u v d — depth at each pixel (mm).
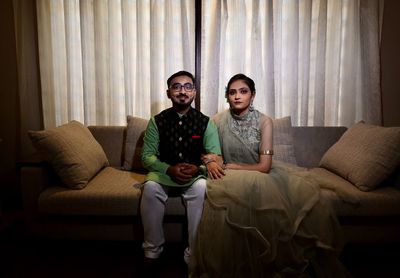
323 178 1606
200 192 1432
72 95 2197
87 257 1618
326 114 2236
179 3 2133
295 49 2125
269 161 1579
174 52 2174
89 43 2135
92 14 2117
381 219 1522
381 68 2248
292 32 2119
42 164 1592
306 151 2012
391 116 2295
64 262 1567
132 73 2191
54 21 2135
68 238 1580
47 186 1601
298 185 1465
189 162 1622
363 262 1569
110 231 1565
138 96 2201
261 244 1287
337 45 2146
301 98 2201
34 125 2256
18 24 2150
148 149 1601
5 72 2256
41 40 2133
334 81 2191
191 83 1606
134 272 1480
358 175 1546
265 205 1337
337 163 1743
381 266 1534
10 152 2322
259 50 2135
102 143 2035
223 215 1334
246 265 1295
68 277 1437
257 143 1630
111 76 2174
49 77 2186
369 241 1539
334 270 1335
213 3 2121
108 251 1681
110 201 1502
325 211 1379
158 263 1550
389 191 1527
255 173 1470
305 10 2096
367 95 2197
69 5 2105
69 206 1502
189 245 1431
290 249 1303
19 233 1846
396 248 1703
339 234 1378
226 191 1377
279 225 1312
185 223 1569
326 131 2039
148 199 1425
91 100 2201
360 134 1732
